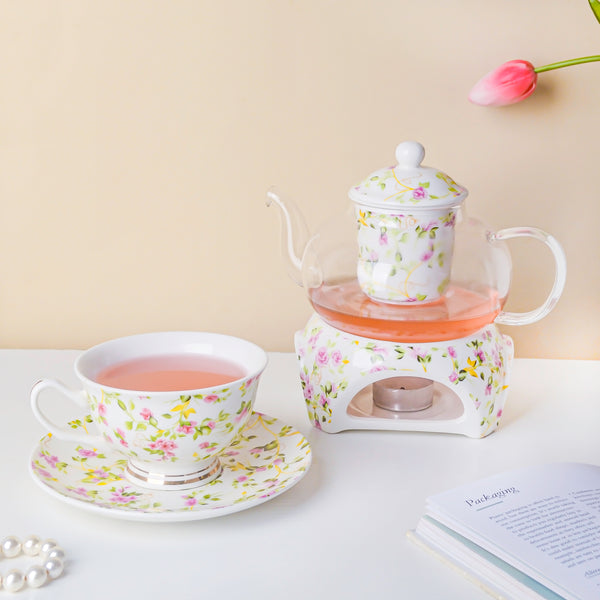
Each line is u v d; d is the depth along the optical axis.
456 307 1.03
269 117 1.19
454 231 1.03
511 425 1.08
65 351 1.21
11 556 0.91
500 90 1.14
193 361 1.02
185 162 1.20
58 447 1.00
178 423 0.94
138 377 0.99
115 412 0.95
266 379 1.16
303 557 0.92
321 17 1.17
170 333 1.03
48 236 1.22
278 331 1.24
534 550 0.89
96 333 1.25
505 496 0.94
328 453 1.03
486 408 1.05
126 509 0.92
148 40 1.18
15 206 1.22
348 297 1.05
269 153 1.20
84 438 0.98
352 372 1.04
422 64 1.18
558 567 0.88
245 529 0.94
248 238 1.22
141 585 0.89
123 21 1.18
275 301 1.23
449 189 1.02
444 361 1.03
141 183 1.21
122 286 1.23
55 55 1.18
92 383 0.95
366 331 1.03
